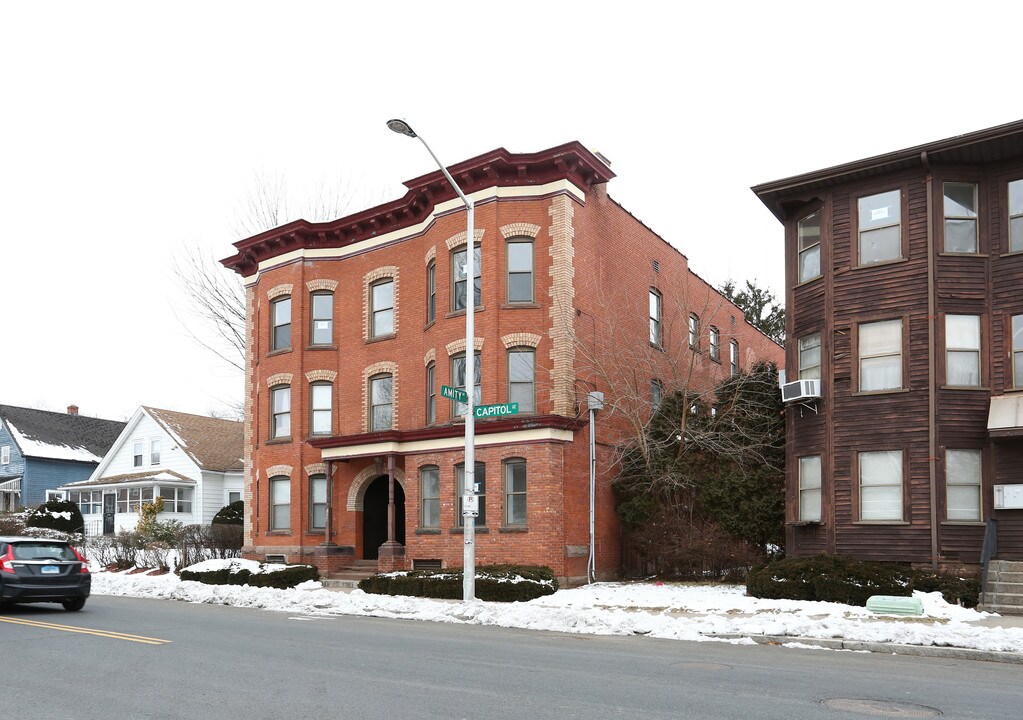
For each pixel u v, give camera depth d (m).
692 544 23.23
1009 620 15.89
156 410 48.19
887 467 20.30
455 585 20.86
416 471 26.16
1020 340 19.61
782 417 23.88
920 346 20.12
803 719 8.16
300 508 29.12
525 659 11.88
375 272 29.11
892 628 13.80
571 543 23.77
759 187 22.52
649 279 29.38
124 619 17.25
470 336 19.86
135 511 43.59
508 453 24.03
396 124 18.66
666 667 11.20
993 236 20.17
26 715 8.50
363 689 9.64
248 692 9.51
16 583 17.45
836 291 21.41
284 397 30.42
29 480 53.31
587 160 25.09
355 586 25.41
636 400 25.47
